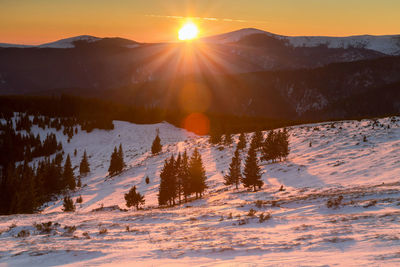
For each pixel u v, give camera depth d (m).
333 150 58.25
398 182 28.39
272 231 13.35
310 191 30.83
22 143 165.62
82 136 184.12
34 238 14.18
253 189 44.00
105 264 8.80
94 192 83.06
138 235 14.48
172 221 20.41
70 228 16.89
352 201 19.64
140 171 93.88
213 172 70.88
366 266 6.92
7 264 9.28
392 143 53.66
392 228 11.22
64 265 8.95
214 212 22.84
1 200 66.50
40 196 82.88
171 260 9.03
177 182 52.16
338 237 10.39
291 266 7.40
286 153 60.12
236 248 10.05
